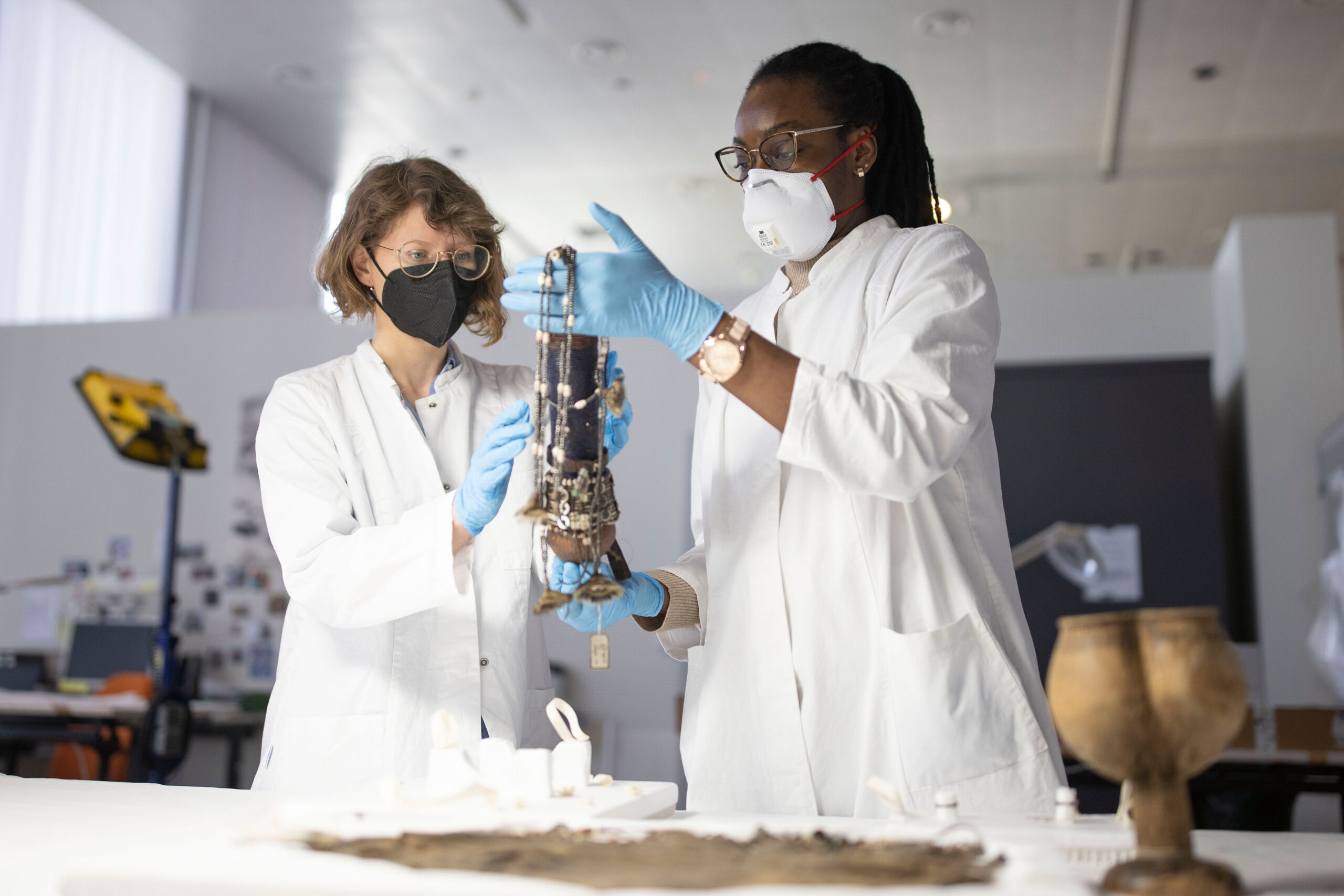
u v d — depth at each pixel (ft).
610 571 4.22
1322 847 2.85
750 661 4.50
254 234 25.08
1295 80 21.39
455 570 4.35
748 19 19.92
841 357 4.55
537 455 3.78
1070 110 22.68
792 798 4.33
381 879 2.15
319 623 5.11
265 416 5.22
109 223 21.85
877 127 5.05
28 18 20.57
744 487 4.70
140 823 3.02
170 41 21.68
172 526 14.23
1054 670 2.43
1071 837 2.78
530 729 5.45
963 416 3.90
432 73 22.27
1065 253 30.12
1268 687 15.64
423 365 5.62
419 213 5.26
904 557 4.39
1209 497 15.78
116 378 14.94
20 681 16.89
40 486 19.40
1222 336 17.81
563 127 24.22
